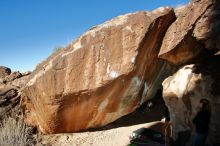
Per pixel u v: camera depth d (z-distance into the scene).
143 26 10.02
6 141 10.09
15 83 12.35
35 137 10.74
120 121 11.49
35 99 10.77
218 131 8.27
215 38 8.52
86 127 10.82
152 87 11.23
